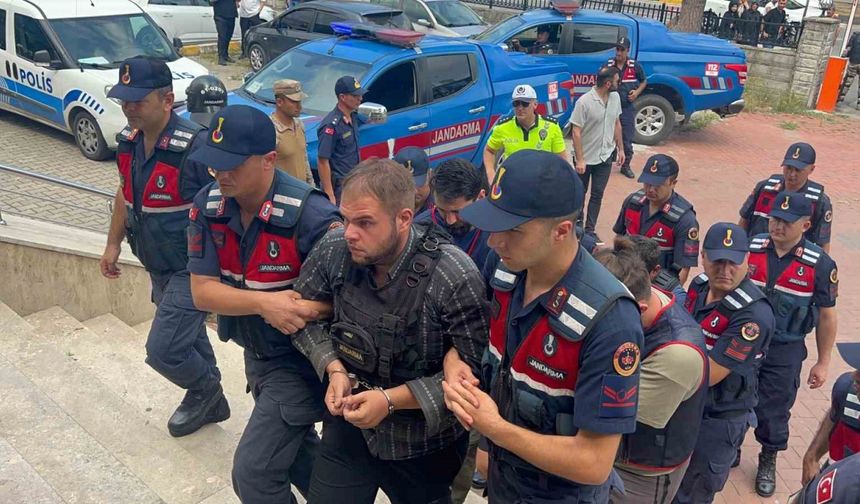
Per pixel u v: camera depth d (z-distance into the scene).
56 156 9.12
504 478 2.28
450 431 2.50
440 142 7.88
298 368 2.74
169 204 3.38
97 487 2.96
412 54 7.65
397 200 2.18
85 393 3.82
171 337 3.37
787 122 13.38
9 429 3.26
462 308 2.24
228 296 2.62
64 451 3.15
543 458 1.97
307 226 2.59
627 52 9.55
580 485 2.16
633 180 9.86
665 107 11.18
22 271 4.80
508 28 11.32
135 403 4.06
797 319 4.27
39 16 9.18
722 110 11.50
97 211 6.89
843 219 9.05
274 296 2.54
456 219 3.75
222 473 3.47
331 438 2.63
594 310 1.89
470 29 14.37
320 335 2.54
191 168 3.34
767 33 14.95
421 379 2.34
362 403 2.29
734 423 3.61
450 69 8.01
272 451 2.69
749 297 3.52
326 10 12.14
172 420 3.67
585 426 1.91
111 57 9.35
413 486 2.62
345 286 2.38
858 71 14.63
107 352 4.57
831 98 14.30
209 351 3.73
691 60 11.10
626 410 1.90
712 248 3.54
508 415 2.11
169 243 3.43
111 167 8.89
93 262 5.16
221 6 13.69
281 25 12.72
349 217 2.18
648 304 2.78
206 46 14.95
